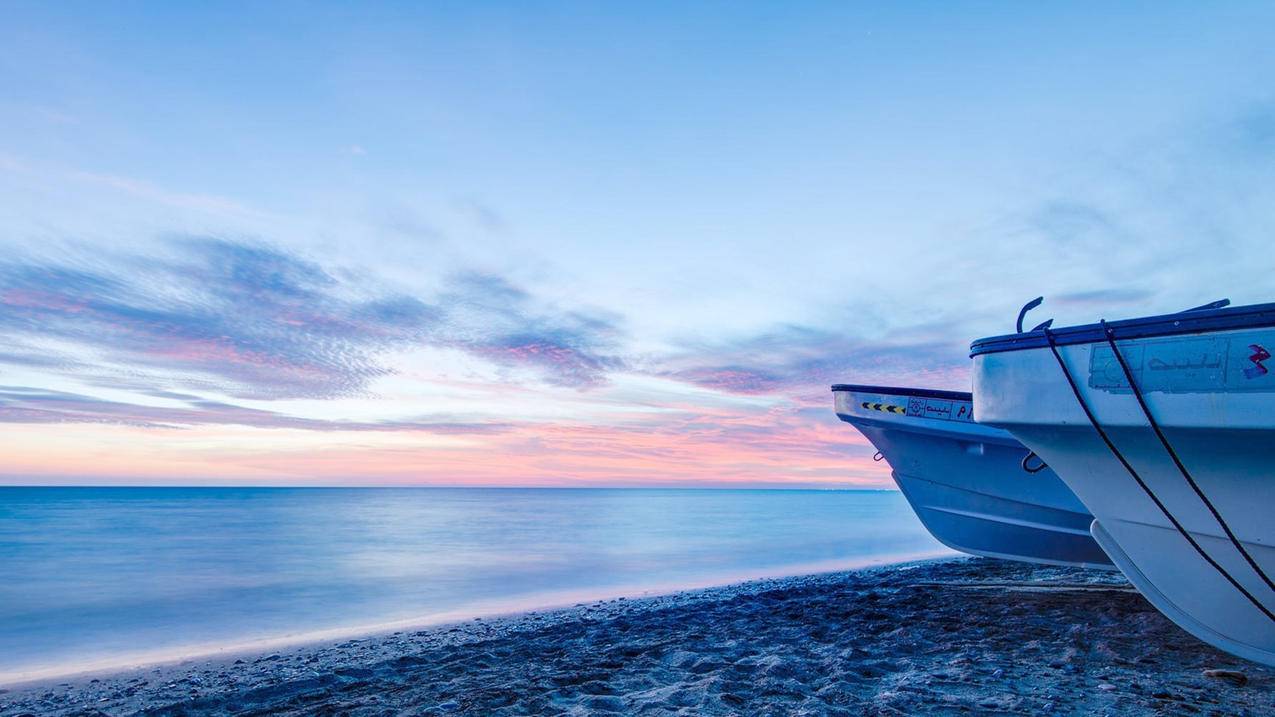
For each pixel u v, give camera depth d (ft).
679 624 27.07
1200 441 13.80
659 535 96.78
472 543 82.33
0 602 40.55
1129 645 20.17
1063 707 14.24
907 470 33.76
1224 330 13.42
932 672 17.40
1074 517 28.48
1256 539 14.05
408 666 20.79
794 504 289.12
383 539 87.51
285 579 50.01
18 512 166.61
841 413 35.40
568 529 109.91
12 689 21.43
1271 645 15.21
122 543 80.69
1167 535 15.62
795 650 20.90
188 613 36.88
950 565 48.75
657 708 14.89
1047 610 26.37
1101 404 14.96
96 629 32.60
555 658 21.03
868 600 31.12
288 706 16.63
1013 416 16.66
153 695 20.33
